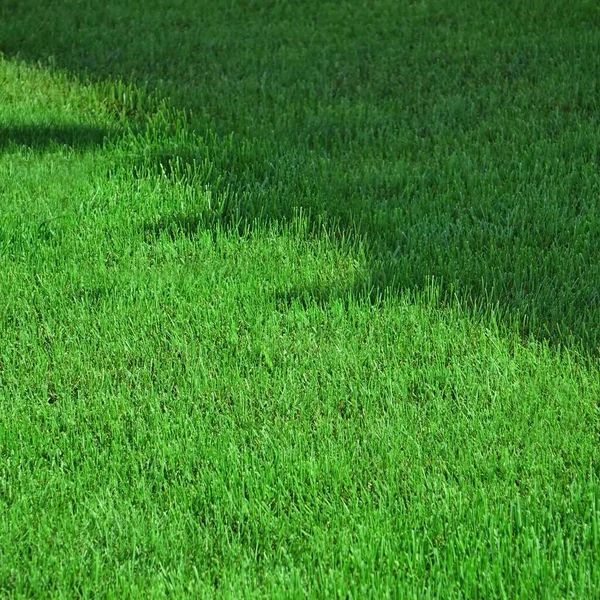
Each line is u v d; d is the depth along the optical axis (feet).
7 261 16.49
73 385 13.30
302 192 19.01
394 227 17.58
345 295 15.35
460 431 12.07
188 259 16.66
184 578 9.87
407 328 14.46
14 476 11.50
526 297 15.01
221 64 27.71
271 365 13.58
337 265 16.46
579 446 11.63
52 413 12.64
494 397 12.64
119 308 14.99
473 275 15.81
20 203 18.33
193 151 20.84
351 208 18.26
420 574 9.91
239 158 20.59
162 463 11.51
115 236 17.35
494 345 13.83
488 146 21.01
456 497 10.82
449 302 15.02
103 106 23.77
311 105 24.17
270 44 29.50
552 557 10.04
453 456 11.55
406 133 21.93
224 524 10.75
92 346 14.10
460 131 21.94
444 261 16.37
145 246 17.13
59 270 16.33
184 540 10.35
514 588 9.65
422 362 13.67
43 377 13.42
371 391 12.90
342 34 30.27
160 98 24.44
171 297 15.35
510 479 11.17
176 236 17.44
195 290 15.47
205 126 22.18
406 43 29.32
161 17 32.35
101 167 20.07
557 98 23.85
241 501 10.96
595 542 10.03
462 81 25.91
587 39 27.63
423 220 17.78
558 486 11.00
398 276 15.71
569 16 30.17
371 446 11.84
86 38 29.94
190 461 11.59
